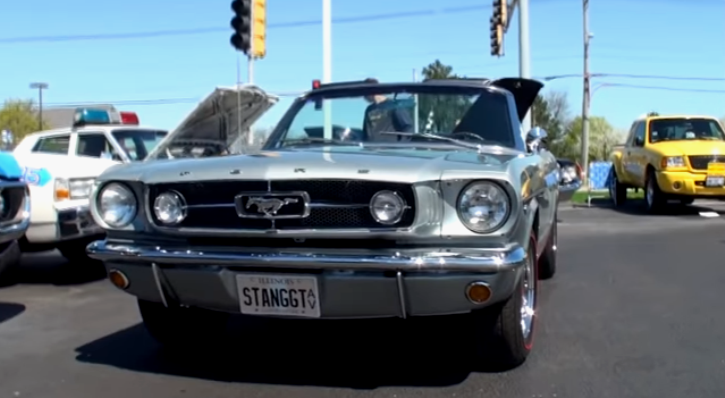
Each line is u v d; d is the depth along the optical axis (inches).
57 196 283.6
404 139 202.8
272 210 150.7
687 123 601.3
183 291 161.2
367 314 152.1
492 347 167.3
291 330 213.5
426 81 219.3
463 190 145.3
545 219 209.0
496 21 718.5
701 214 548.7
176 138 381.1
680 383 164.7
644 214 570.3
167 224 159.9
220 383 168.7
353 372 175.5
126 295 269.3
